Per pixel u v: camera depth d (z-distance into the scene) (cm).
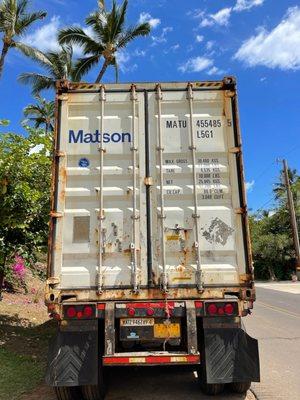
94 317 532
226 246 566
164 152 593
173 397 571
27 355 778
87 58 2578
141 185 582
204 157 596
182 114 608
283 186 5053
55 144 589
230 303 541
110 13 2452
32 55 2516
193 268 557
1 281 1019
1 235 910
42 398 562
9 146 897
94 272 552
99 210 571
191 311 532
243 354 531
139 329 534
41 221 950
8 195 877
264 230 5100
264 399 564
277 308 1656
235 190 583
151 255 560
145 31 2502
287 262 4909
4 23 2403
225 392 589
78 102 607
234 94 613
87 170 586
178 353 519
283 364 755
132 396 579
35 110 4031
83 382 516
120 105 609
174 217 571
